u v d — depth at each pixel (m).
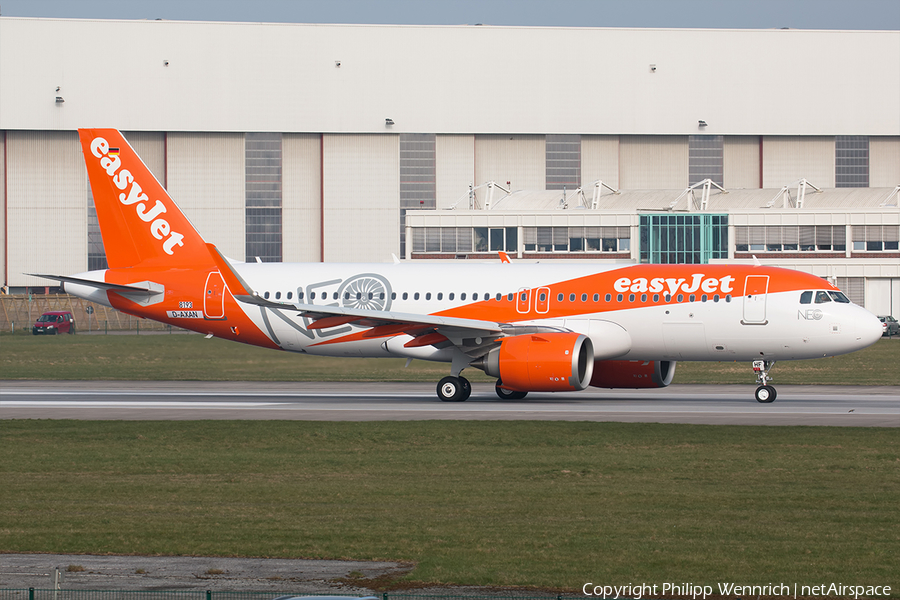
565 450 98.44
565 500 73.81
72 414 131.62
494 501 73.56
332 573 54.19
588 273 149.62
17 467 90.19
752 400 150.12
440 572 53.91
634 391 168.62
